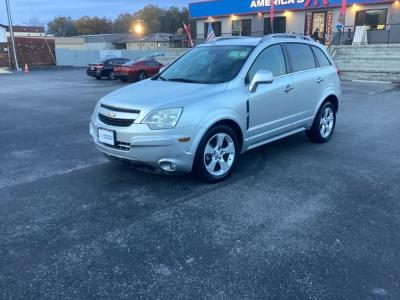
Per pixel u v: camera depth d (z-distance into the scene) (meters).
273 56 5.44
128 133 4.19
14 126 8.34
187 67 5.46
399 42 21.42
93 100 12.77
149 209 3.99
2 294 2.67
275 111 5.36
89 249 3.24
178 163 4.27
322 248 3.23
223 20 29.78
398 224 3.65
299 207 4.02
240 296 2.64
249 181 4.77
